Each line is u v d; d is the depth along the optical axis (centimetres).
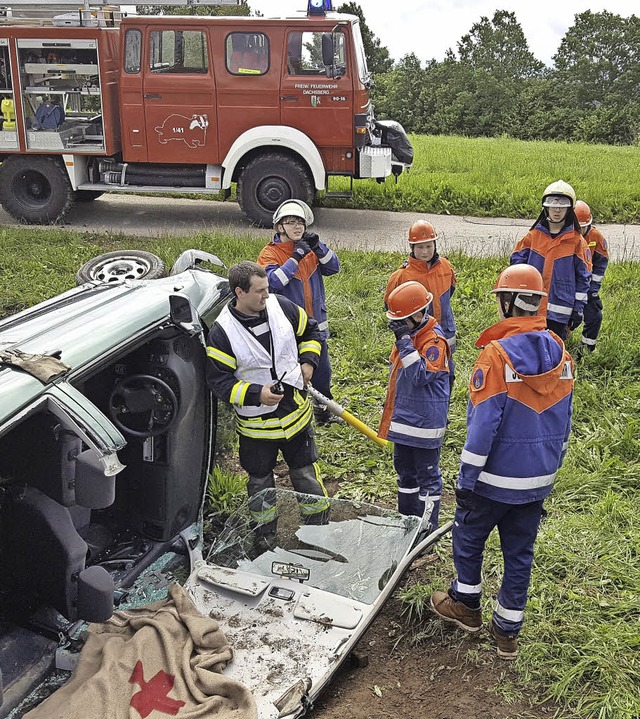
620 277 944
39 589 334
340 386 655
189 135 1164
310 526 402
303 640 337
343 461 544
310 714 327
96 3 1126
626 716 318
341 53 1128
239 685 301
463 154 2114
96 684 301
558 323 639
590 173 1702
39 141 1174
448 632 377
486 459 331
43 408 295
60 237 1100
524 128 5809
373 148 1214
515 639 353
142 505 404
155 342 394
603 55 8894
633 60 8638
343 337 763
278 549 397
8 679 316
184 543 414
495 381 325
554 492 495
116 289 435
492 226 1277
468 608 366
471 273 955
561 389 334
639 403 615
